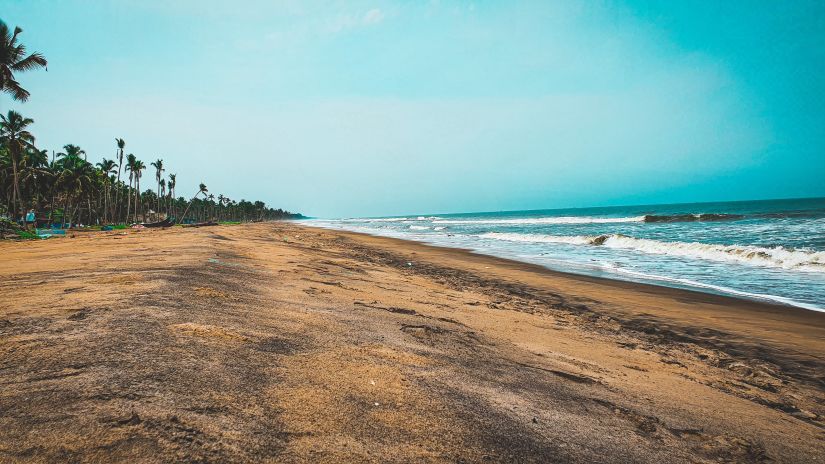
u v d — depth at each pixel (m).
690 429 3.54
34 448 1.92
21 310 4.37
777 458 3.22
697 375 5.54
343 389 3.14
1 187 49.12
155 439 2.09
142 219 92.12
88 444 1.99
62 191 56.81
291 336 4.35
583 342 6.70
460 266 18.89
